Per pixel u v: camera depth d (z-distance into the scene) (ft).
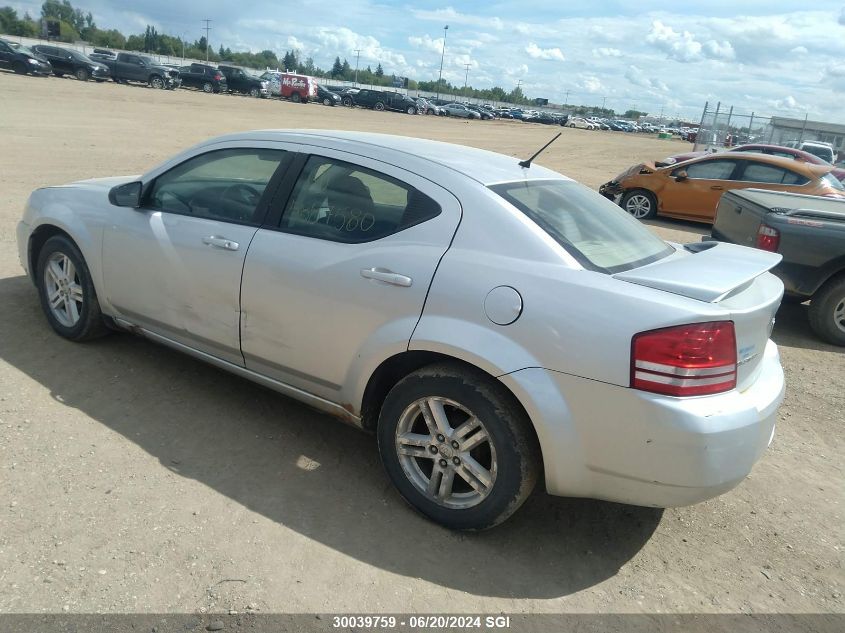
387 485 10.93
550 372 8.63
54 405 12.01
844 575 10.00
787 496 12.09
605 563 9.70
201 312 12.00
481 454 9.64
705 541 10.50
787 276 21.08
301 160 11.44
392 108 175.94
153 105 90.79
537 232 9.43
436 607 8.41
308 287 10.49
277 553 8.99
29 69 115.44
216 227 11.81
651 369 8.18
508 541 9.91
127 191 13.44
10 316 15.61
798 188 39.19
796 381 18.01
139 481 10.16
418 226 9.99
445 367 9.46
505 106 402.52
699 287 8.64
